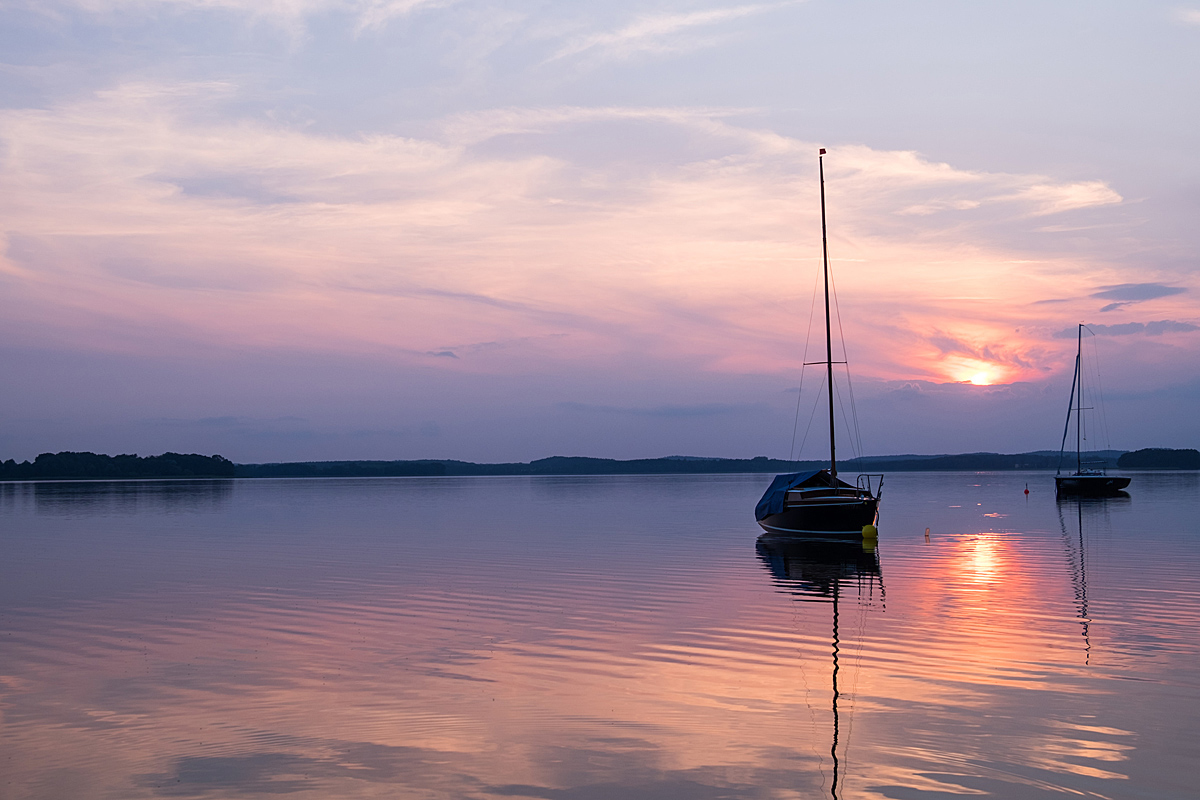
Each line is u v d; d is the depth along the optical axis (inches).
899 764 461.4
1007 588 1035.9
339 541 1691.7
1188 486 4402.1
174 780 445.4
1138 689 593.9
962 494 4055.1
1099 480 3575.3
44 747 493.4
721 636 772.6
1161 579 1094.4
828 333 1939.0
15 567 1279.5
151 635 786.8
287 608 922.7
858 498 1675.7
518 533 1881.2
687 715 543.8
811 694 587.2
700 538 1756.9
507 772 454.0
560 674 642.2
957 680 620.4
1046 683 609.9
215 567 1273.4
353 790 433.1
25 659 697.6
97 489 5344.5
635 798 421.7
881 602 945.5
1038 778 442.3
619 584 1088.2
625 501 3595.0
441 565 1293.1
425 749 487.8
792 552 1461.6
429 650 722.2
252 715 548.4
